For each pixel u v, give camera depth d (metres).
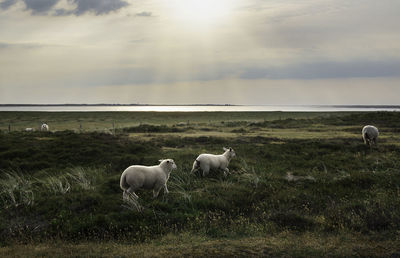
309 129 33.97
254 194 10.51
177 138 23.92
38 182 11.42
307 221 8.30
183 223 8.39
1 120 61.22
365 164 14.75
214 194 10.45
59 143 17.59
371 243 6.84
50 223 8.12
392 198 9.58
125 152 16.53
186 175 12.48
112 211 8.95
